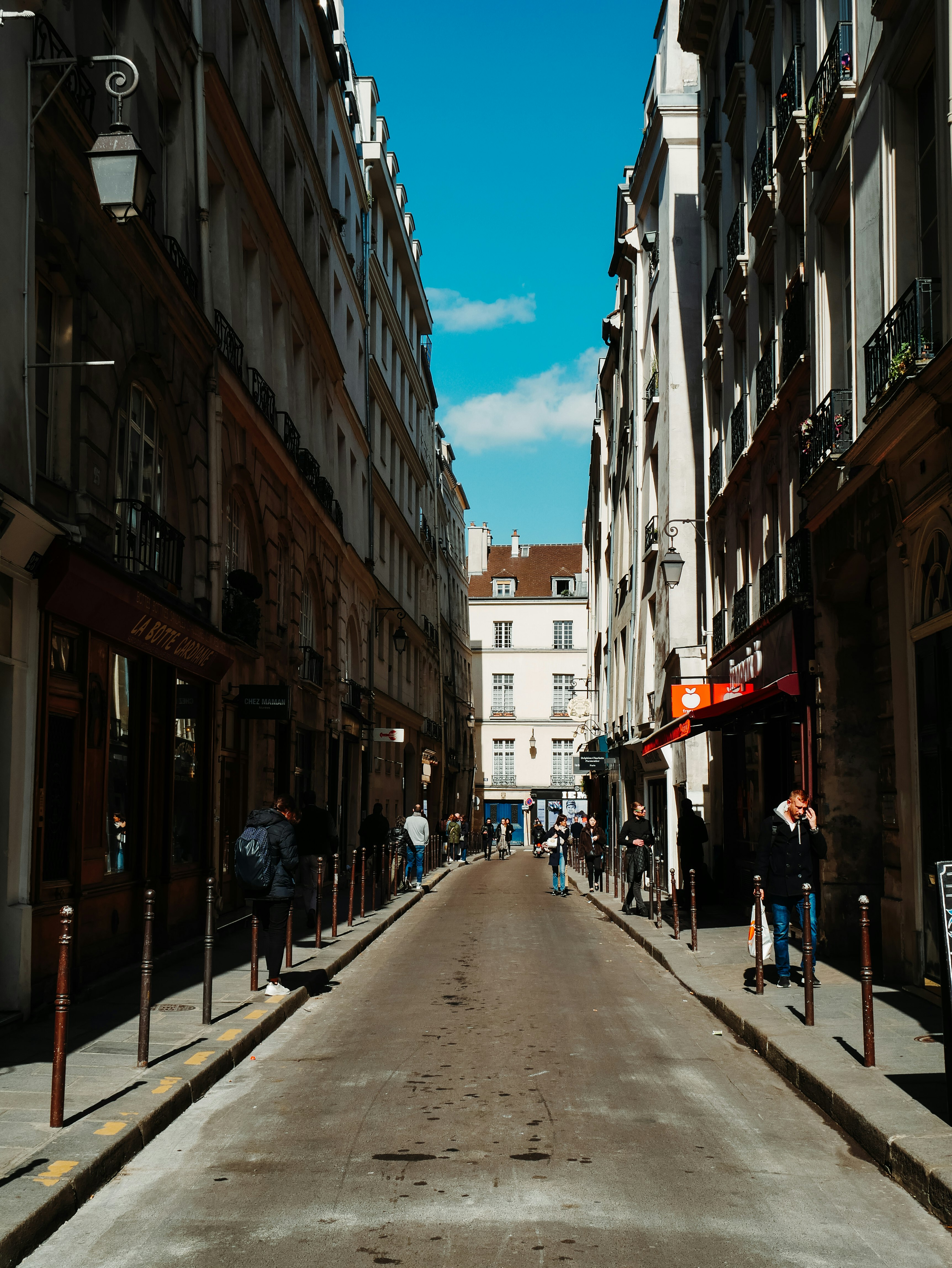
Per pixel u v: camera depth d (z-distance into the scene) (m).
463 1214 5.20
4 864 9.34
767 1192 5.55
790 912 13.17
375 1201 5.38
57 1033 6.26
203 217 15.51
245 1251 4.79
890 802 11.48
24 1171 5.45
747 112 19.59
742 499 20.09
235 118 17.12
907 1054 7.95
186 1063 7.84
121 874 12.24
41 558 9.60
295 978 12.05
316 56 26.23
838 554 13.02
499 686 78.19
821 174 14.27
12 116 9.19
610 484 43.44
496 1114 6.93
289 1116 6.95
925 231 11.12
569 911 22.52
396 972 13.56
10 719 9.43
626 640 36.28
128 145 8.88
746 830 20.44
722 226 22.03
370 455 34.06
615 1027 9.85
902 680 11.07
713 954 13.94
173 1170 5.89
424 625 49.53
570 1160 6.00
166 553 13.68
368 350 34.00
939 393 9.41
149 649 12.59
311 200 25.19
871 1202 5.44
